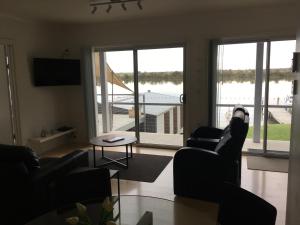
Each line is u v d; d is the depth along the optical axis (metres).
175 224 2.47
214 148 3.55
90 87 5.51
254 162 4.32
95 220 1.76
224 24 4.52
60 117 5.69
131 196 2.42
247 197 1.44
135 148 5.23
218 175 2.88
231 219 1.53
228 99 4.98
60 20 4.95
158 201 2.34
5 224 2.41
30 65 4.90
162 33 4.89
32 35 4.92
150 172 3.96
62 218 1.93
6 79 4.55
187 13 4.59
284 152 4.64
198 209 2.83
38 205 2.41
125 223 1.96
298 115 1.81
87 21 5.08
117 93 5.80
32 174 2.40
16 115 4.66
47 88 5.31
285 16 4.20
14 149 2.40
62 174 2.63
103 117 6.18
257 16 4.33
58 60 5.18
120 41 5.19
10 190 2.33
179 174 3.09
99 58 5.83
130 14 4.56
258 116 5.25
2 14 4.27
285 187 3.39
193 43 4.74
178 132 5.46
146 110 5.57
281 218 2.70
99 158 4.66
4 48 4.47
